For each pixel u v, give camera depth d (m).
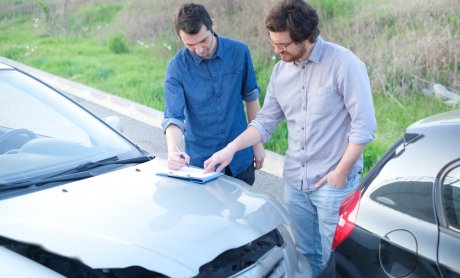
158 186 2.73
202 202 2.58
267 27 2.64
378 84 6.71
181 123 3.24
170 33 10.82
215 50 3.21
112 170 2.94
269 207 2.70
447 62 6.45
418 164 2.12
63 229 2.25
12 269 2.10
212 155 3.31
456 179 1.98
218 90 3.27
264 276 2.40
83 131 3.20
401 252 2.04
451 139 2.07
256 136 3.11
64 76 10.27
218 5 9.96
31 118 3.16
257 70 8.16
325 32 7.85
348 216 2.29
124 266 2.06
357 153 2.67
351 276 2.23
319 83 2.76
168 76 3.30
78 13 13.78
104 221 2.32
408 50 6.81
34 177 2.72
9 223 2.29
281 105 2.98
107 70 10.03
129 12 12.50
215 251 2.22
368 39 7.41
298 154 2.96
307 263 2.82
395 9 7.53
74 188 2.64
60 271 2.17
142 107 8.01
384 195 2.20
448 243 1.93
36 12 15.03
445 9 7.04
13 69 3.53
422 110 6.06
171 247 2.18
